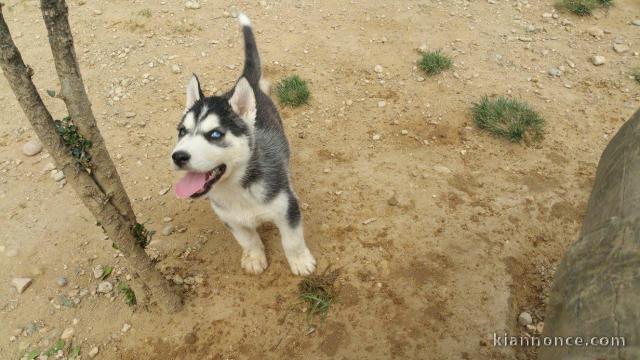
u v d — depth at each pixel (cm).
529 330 73
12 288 82
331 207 92
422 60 124
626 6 144
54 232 91
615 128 107
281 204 72
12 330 76
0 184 102
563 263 49
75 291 81
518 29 138
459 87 119
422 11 146
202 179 63
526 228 87
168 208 95
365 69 125
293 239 77
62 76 51
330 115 113
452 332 72
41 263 86
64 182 101
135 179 101
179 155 60
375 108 114
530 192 94
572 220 89
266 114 84
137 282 75
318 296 78
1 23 43
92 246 88
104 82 125
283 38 137
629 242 39
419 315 75
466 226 88
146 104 119
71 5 152
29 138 112
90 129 56
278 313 77
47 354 73
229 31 141
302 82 118
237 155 65
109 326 76
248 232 79
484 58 128
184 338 74
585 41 132
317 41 135
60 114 117
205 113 66
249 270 83
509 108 107
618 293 37
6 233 92
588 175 97
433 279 80
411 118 111
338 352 71
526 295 78
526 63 126
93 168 58
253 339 74
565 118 110
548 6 146
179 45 137
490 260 82
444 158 101
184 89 123
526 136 105
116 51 135
